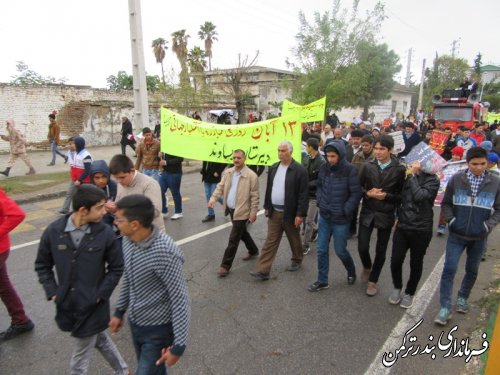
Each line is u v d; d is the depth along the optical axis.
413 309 4.15
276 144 6.41
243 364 3.20
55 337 3.60
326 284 4.59
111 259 2.62
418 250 3.98
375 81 32.09
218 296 4.40
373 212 4.32
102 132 19.75
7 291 3.49
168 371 3.10
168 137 7.15
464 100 17.77
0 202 3.14
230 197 5.00
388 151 4.19
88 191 2.51
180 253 2.26
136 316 2.30
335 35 19.77
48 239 2.57
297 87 21.00
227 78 26.44
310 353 3.36
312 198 5.68
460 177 3.78
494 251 5.95
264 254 4.79
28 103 17.41
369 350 3.42
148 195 3.81
